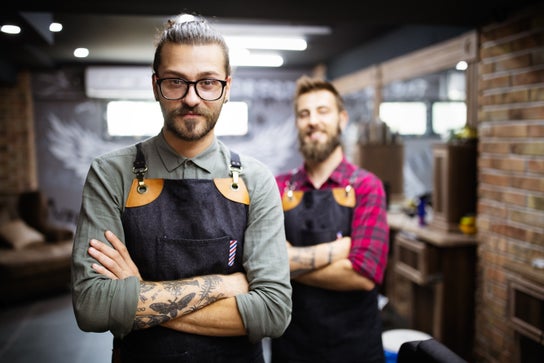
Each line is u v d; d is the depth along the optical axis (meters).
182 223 1.10
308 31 4.50
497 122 2.73
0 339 3.68
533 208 2.46
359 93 6.51
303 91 1.85
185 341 1.08
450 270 2.97
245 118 7.37
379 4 2.52
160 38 1.10
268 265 1.13
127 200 1.10
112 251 1.06
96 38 4.80
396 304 4.14
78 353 3.41
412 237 3.16
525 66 2.50
